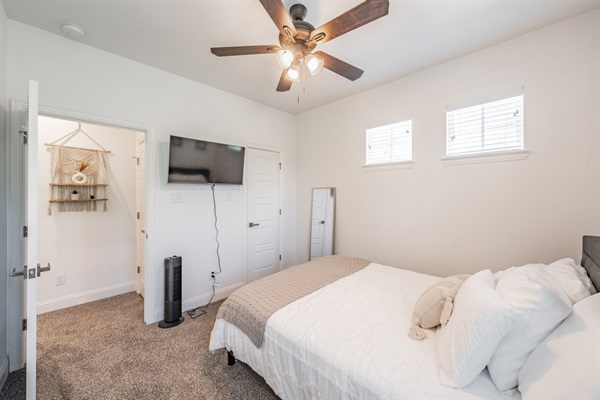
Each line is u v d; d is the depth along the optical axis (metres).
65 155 2.88
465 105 2.30
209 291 3.02
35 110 1.36
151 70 2.51
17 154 1.85
